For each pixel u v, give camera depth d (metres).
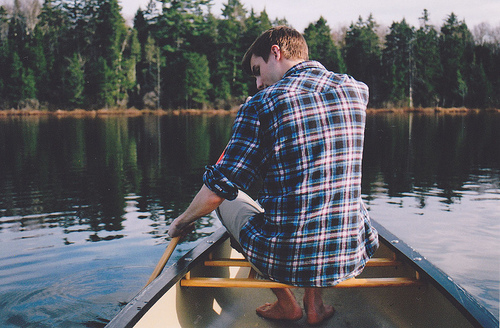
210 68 55.03
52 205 6.70
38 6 56.38
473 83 56.69
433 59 57.34
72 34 51.81
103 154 13.07
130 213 6.17
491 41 62.47
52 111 46.97
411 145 15.60
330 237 1.69
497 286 3.73
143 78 52.12
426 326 1.99
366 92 1.80
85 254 4.45
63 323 3.14
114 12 50.94
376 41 61.41
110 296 3.54
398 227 5.45
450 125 27.42
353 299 2.42
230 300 2.45
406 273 2.18
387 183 8.52
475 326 1.60
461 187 8.05
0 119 35.44
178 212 6.21
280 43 1.81
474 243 4.81
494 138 18.11
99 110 48.72
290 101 1.65
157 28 56.06
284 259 1.70
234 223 1.98
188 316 2.09
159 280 1.89
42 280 3.81
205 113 50.06
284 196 1.68
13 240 4.94
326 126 1.66
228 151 1.72
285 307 2.14
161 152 13.50
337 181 1.68
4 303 3.40
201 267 2.25
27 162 11.44
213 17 55.50
